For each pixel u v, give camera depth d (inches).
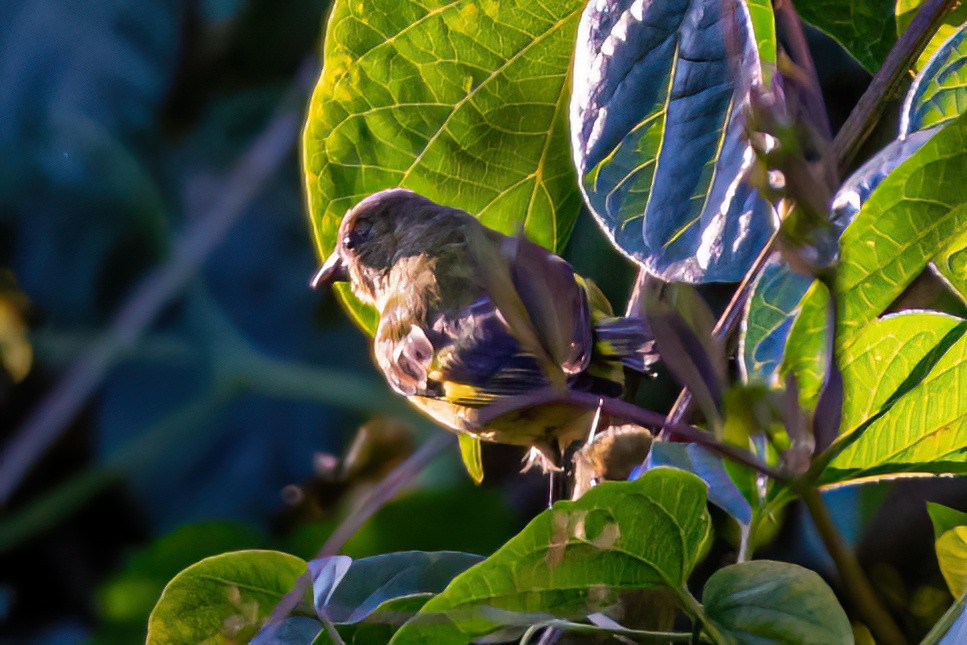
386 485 164.7
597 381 172.6
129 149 244.2
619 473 169.6
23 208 244.8
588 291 176.2
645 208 165.6
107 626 185.8
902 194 162.9
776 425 162.7
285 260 236.8
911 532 173.9
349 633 166.1
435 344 175.3
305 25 245.4
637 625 165.8
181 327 233.6
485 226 171.8
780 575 162.9
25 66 244.1
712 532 163.6
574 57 168.7
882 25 170.6
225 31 245.3
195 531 187.6
